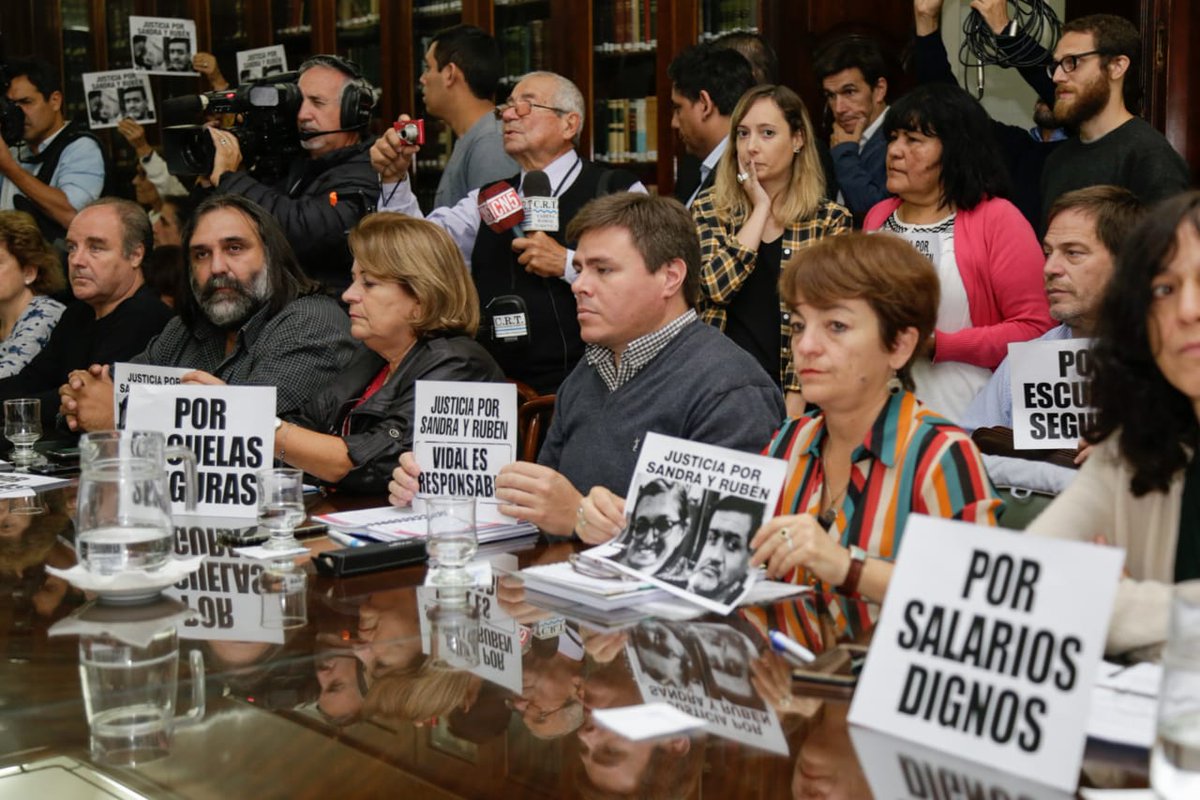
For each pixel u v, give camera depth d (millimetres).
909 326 1882
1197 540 1497
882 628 1325
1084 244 2760
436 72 4648
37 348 4375
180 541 2268
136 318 4078
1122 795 1104
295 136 4137
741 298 3506
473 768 1208
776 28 4516
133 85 6465
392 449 2725
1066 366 2549
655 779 1173
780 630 1638
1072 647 1194
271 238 3270
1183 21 3951
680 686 1430
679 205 2416
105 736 1314
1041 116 4090
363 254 2807
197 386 2531
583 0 4945
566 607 1775
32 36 7223
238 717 1362
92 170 6016
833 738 1269
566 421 2562
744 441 2322
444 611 1768
